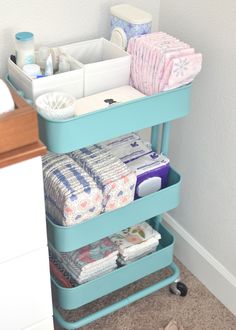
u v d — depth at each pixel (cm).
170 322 160
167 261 162
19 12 131
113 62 129
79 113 121
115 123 124
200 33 142
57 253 154
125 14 134
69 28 141
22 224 110
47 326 134
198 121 154
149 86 131
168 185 155
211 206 161
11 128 96
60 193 128
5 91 100
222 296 167
